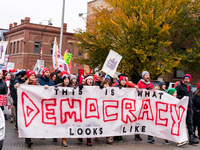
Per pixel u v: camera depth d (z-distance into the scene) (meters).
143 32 12.77
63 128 6.83
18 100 6.48
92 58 15.42
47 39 44.09
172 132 7.54
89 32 15.27
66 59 16.58
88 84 7.53
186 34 15.66
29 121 6.53
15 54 44.78
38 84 7.41
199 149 7.30
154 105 7.76
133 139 8.13
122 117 7.45
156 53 12.95
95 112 7.15
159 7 13.45
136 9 13.76
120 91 7.46
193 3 15.07
